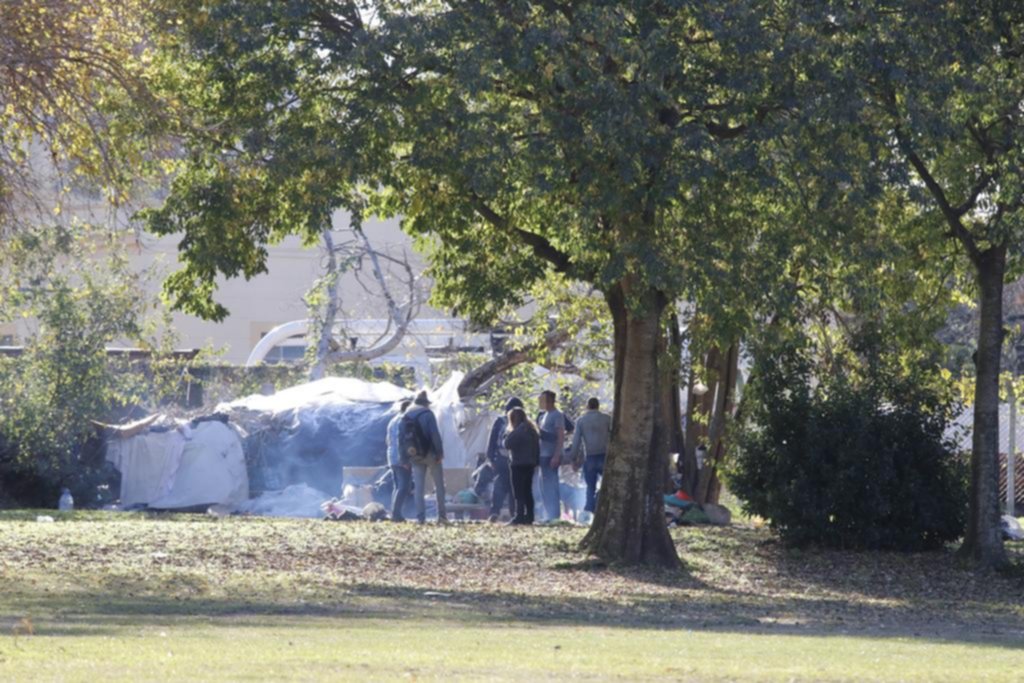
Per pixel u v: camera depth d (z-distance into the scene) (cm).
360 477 9500
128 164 6712
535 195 5919
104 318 10456
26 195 6850
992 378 7019
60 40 6325
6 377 9825
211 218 6159
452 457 10275
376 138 5859
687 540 7531
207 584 5447
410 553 6700
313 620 4397
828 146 5681
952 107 6284
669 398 9050
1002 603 6156
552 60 5538
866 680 2983
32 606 4512
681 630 4519
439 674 2838
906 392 7594
